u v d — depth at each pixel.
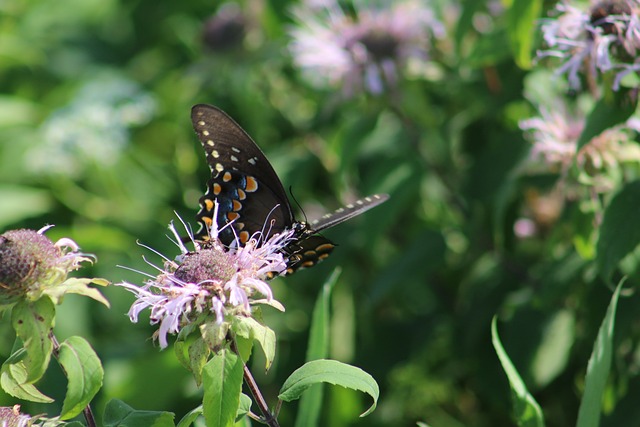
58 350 0.98
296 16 1.34
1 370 0.99
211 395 0.96
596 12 1.04
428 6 1.20
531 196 1.18
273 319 1.29
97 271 1.35
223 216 1.04
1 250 0.97
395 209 1.19
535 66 1.13
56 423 0.98
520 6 1.09
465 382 1.26
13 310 0.97
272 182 1.03
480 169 1.17
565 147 1.10
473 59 1.14
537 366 1.13
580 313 1.13
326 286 1.05
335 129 1.35
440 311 1.29
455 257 1.30
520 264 1.19
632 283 1.09
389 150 1.27
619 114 1.05
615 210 1.05
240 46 1.41
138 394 1.19
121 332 1.31
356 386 0.97
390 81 1.18
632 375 1.10
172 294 0.97
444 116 1.27
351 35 1.19
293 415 1.21
